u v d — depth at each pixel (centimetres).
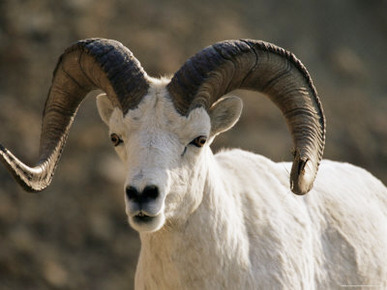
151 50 6550
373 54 7394
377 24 7688
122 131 1891
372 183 2597
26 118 6234
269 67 2017
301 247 2141
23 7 6938
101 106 2086
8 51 6638
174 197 1839
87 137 6034
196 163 1894
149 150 1814
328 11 7531
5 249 5378
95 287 5300
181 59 6569
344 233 2302
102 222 5619
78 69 2069
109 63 1920
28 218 5600
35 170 2008
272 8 7331
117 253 5497
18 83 6500
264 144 5997
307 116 2030
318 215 2275
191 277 1953
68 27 6806
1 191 5741
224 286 1981
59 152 2189
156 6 7050
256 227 2091
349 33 7450
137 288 2116
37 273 5309
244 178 2186
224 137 5975
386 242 2448
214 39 6806
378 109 6844
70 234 5547
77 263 5416
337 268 2242
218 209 1980
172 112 1861
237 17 7112
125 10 6962
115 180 5803
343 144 6431
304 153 1966
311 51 7094
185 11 7044
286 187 2266
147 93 1878
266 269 2045
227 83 1978
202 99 1902
